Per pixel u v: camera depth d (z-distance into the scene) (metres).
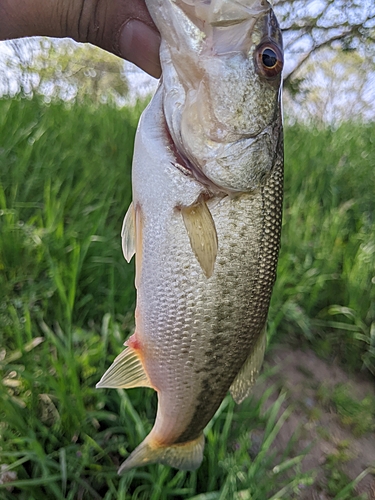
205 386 0.18
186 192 0.17
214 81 0.16
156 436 0.19
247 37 0.16
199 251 0.17
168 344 0.18
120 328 0.27
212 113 0.17
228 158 0.17
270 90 0.17
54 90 0.64
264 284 0.18
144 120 0.17
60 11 0.19
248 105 0.17
